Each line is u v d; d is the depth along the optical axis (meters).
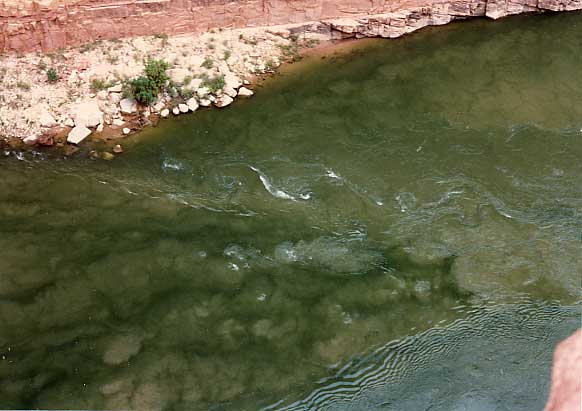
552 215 12.90
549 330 11.09
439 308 11.41
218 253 12.09
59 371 10.45
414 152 14.27
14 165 13.87
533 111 15.52
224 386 10.37
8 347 10.73
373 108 15.45
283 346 10.86
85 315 11.17
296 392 10.34
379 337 11.02
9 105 14.70
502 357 10.77
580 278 11.85
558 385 10.41
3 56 15.30
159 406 10.11
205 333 10.98
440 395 10.31
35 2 14.84
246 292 11.51
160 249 12.14
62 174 13.70
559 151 14.38
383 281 11.73
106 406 10.06
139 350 10.73
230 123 15.02
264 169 13.88
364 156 14.16
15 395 10.15
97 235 12.41
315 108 15.43
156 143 14.54
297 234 12.50
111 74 15.37
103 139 14.55
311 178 13.66
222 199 13.22
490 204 13.09
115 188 13.41
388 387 10.42
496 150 14.37
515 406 10.16
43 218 12.73
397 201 13.17
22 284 11.56
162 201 13.14
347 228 12.64
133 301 11.37
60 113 14.73
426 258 12.12
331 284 11.67
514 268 11.97
